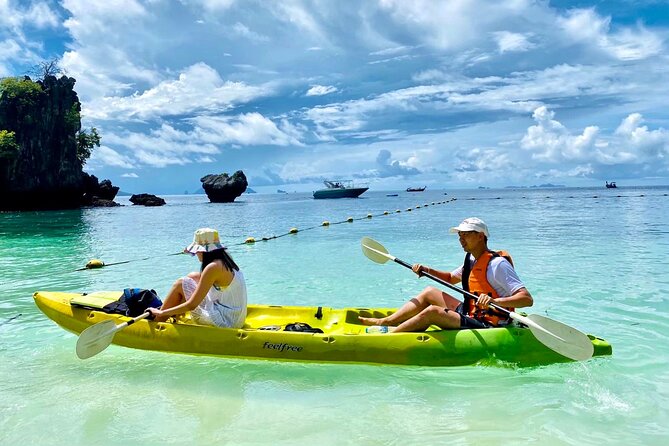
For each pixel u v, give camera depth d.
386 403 4.29
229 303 5.55
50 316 6.09
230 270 5.47
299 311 6.13
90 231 22.58
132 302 5.78
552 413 4.04
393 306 7.82
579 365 5.03
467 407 4.18
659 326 6.29
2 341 6.07
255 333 5.25
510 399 4.32
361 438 3.69
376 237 17.36
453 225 22.06
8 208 51.12
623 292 8.08
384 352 5.06
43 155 52.03
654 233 16.59
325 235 18.77
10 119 51.12
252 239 16.95
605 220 22.58
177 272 11.16
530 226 20.23
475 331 5.09
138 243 17.31
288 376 4.89
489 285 5.21
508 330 5.09
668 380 4.64
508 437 3.67
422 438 3.68
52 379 4.87
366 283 9.45
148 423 3.96
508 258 5.28
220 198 68.94
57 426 3.92
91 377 4.91
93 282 9.99
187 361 5.29
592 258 11.55
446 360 4.99
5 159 49.66
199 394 4.51
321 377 4.86
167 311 5.42
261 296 8.52
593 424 3.84
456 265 11.27
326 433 3.77
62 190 53.34
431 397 4.39
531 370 4.93
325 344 5.14
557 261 11.20
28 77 53.50
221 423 3.96
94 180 58.94
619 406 4.14
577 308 7.19
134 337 5.58
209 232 5.45
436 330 5.27
